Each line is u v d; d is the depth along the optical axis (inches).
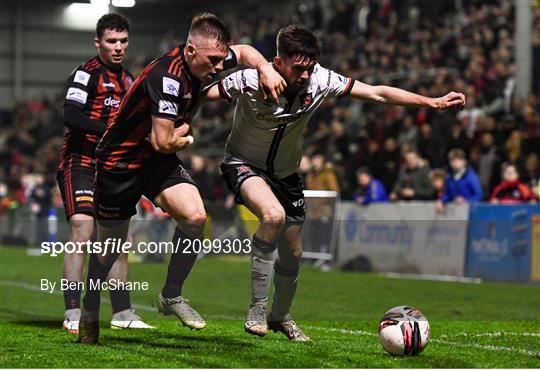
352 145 1736.0
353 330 658.2
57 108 2662.4
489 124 1322.6
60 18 2886.3
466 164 1189.7
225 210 1448.1
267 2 2662.4
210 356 490.9
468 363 479.8
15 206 2074.3
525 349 553.9
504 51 1614.2
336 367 456.8
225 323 674.8
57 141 2464.3
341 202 1373.0
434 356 500.7
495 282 1120.2
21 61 2910.9
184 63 491.2
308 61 494.6
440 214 1202.6
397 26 1989.4
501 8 1768.0
